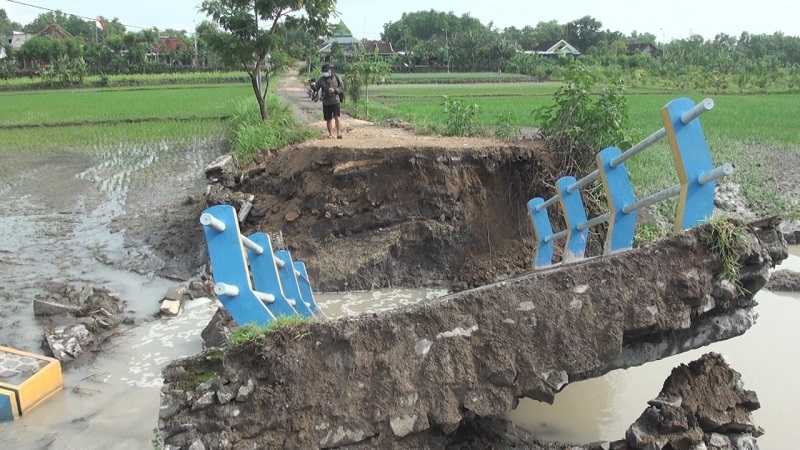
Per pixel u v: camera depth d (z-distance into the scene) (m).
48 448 5.78
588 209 10.48
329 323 4.52
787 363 7.03
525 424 5.82
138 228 13.00
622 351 4.67
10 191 16.94
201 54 73.25
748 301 4.69
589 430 5.75
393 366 4.42
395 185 10.45
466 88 45.41
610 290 4.57
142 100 40.28
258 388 4.39
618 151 5.59
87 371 7.25
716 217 4.59
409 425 4.31
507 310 4.57
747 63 54.47
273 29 19.80
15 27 113.19
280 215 11.09
